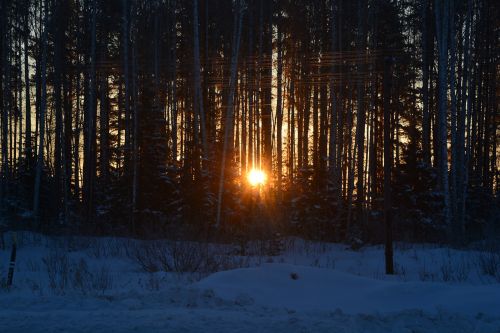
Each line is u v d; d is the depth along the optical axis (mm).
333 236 24844
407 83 33906
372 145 29516
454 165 24203
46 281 12945
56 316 7441
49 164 36500
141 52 34562
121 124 34594
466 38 26547
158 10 33406
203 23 34188
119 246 20531
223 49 34219
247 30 33656
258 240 22000
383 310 8602
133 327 6762
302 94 34562
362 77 28391
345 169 31844
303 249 21156
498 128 37188
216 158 26812
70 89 34156
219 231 23281
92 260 17719
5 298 9102
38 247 20688
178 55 35406
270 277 10648
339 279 10852
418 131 32719
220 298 8859
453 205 24172
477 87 34469
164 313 7645
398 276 14531
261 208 27000
